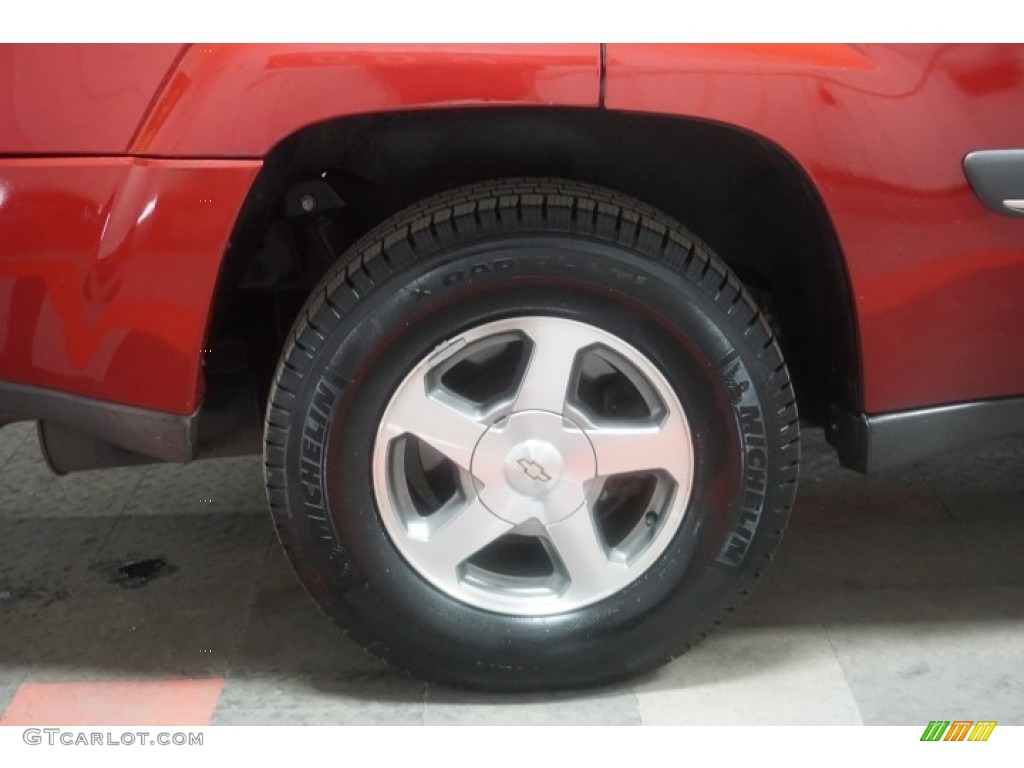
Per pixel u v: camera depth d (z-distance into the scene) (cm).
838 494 274
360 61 170
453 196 188
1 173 175
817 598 237
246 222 188
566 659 205
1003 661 217
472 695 212
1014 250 189
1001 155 183
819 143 179
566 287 186
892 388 196
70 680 217
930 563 248
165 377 185
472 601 203
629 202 189
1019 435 204
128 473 291
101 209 176
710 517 199
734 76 174
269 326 224
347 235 212
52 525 268
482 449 195
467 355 194
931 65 180
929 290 190
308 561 198
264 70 171
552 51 171
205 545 260
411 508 202
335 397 188
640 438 196
